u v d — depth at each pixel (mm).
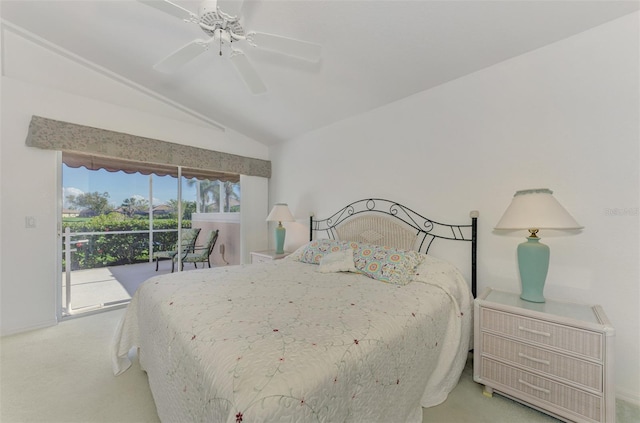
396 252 2285
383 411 1222
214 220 4133
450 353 1757
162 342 1450
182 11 1451
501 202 2156
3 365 2043
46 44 2627
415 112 2697
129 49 2584
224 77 2803
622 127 1688
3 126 2504
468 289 2150
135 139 3164
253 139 4344
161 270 3658
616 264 1700
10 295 2555
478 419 1523
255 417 790
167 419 1334
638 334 1629
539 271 1751
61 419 1526
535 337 1575
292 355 1021
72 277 3016
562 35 1857
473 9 1693
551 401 1515
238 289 1825
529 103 2031
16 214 2572
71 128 2752
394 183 2859
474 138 2307
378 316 1406
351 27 1936
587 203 1798
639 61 1640
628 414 1539
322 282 2035
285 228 4188
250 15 1910
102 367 2039
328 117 3355
